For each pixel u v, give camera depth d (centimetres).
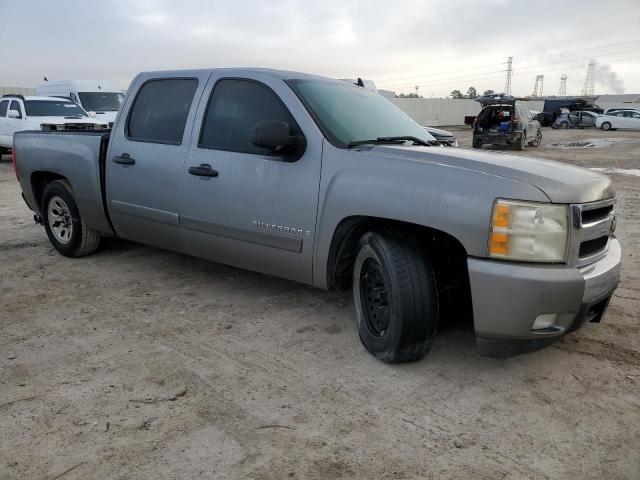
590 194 302
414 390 309
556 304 282
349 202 333
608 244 335
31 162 566
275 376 323
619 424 278
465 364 339
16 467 242
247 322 402
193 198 420
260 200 379
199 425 274
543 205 282
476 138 2041
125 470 241
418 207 304
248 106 400
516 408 292
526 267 282
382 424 277
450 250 338
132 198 469
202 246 430
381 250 320
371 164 331
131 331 385
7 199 963
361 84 550
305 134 365
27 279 498
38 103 1570
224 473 240
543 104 4972
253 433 268
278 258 381
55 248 586
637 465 248
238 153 394
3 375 322
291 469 243
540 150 2058
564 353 354
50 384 312
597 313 325
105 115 1744
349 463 247
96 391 305
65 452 253
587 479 239
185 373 326
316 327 394
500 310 286
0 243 632
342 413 286
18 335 378
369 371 330
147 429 270
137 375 323
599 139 2675
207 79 430
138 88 478
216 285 480
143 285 481
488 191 288
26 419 278
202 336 378
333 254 355
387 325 333
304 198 357
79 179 512
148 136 461
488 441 264
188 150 425
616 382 318
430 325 316
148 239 477
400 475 240
